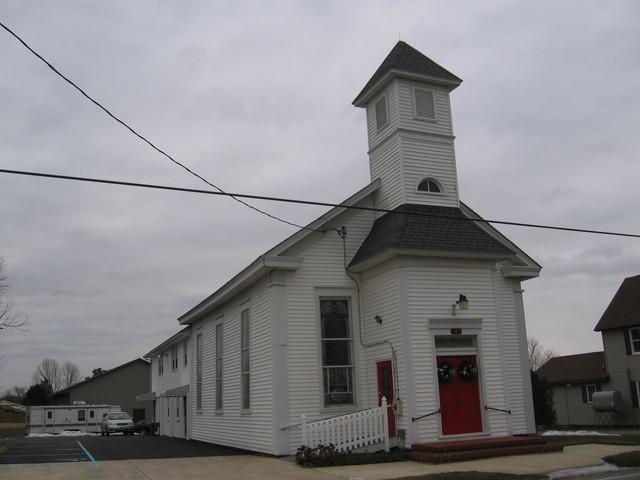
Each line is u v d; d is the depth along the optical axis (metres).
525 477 12.70
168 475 14.18
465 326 17.59
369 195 20.16
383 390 17.80
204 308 25.16
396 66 19.72
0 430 62.94
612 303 37.91
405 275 17.25
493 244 18.23
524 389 20.14
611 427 35.16
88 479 13.53
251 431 19.80
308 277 18.69
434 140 19.98
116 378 69.06
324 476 13.61
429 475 12.95
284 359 17.92
